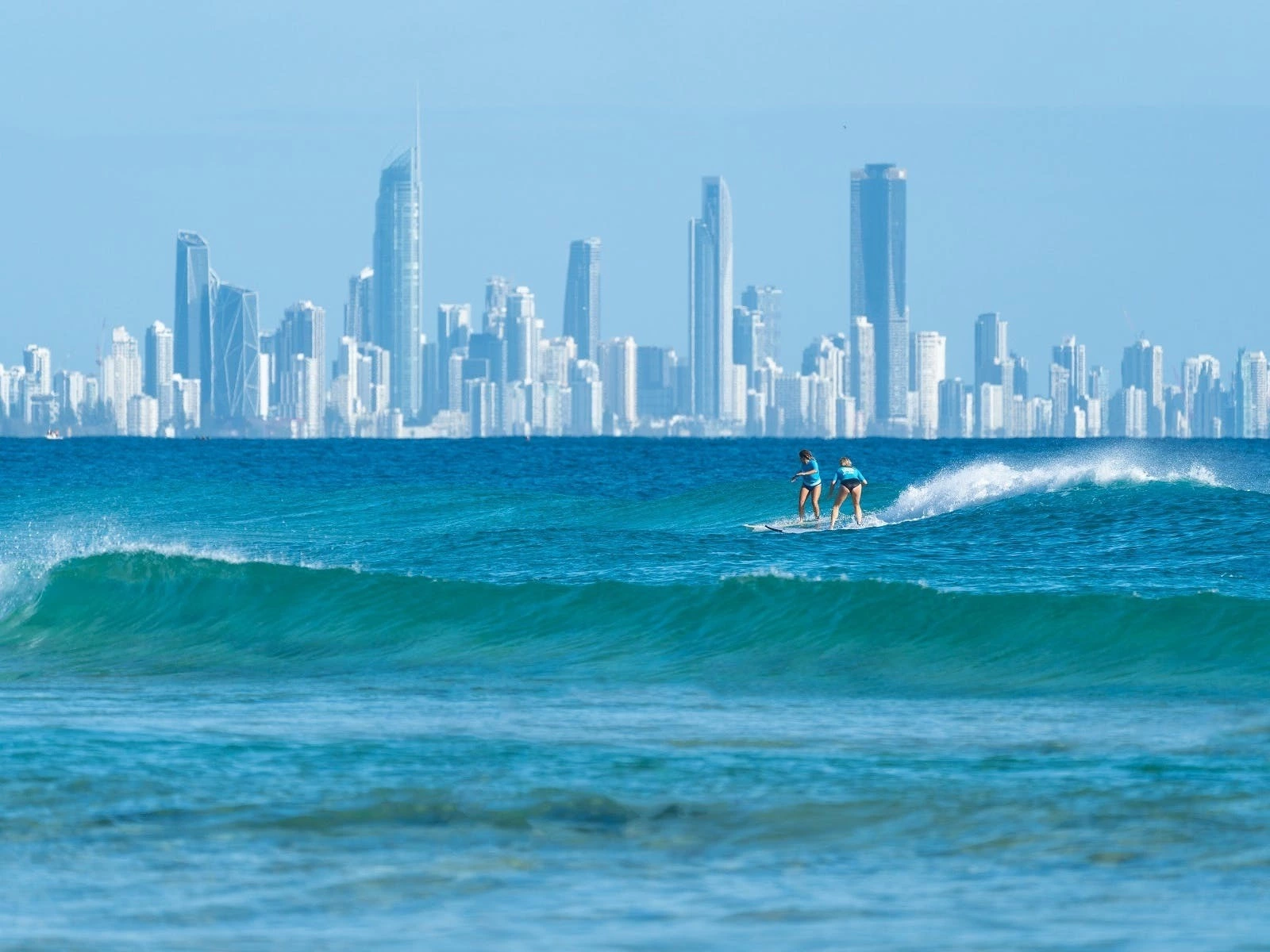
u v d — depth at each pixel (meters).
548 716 54.41
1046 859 32.94
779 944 27.02
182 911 29.59
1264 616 66.56
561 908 29.67
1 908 29.95
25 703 60.06
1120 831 35.00
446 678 67.94
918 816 37.00
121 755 45.56
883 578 93.94
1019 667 65.06
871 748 46.44
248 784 41.22
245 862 33.41
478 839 35.47
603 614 79.94
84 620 87.75
